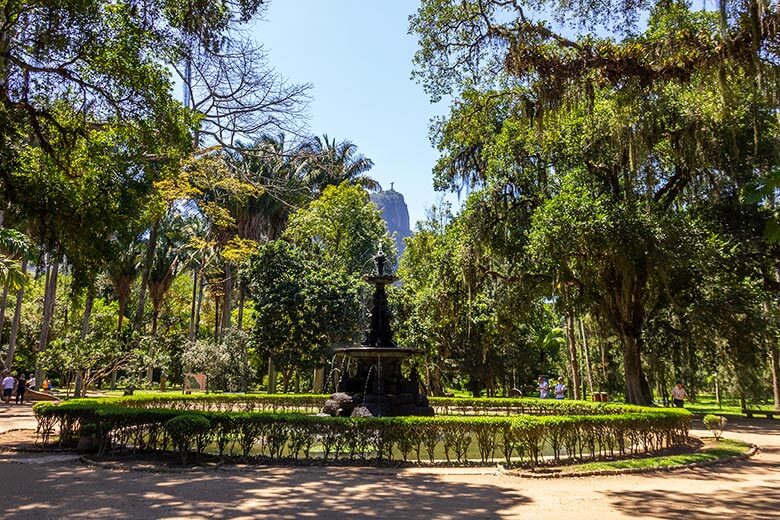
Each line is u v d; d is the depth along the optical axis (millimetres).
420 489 7137
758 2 8570
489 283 23984
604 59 10758
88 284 14141
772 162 16312
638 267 17062
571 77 11266
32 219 13477
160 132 12586
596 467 8922
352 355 14812
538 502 6457
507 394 35594
